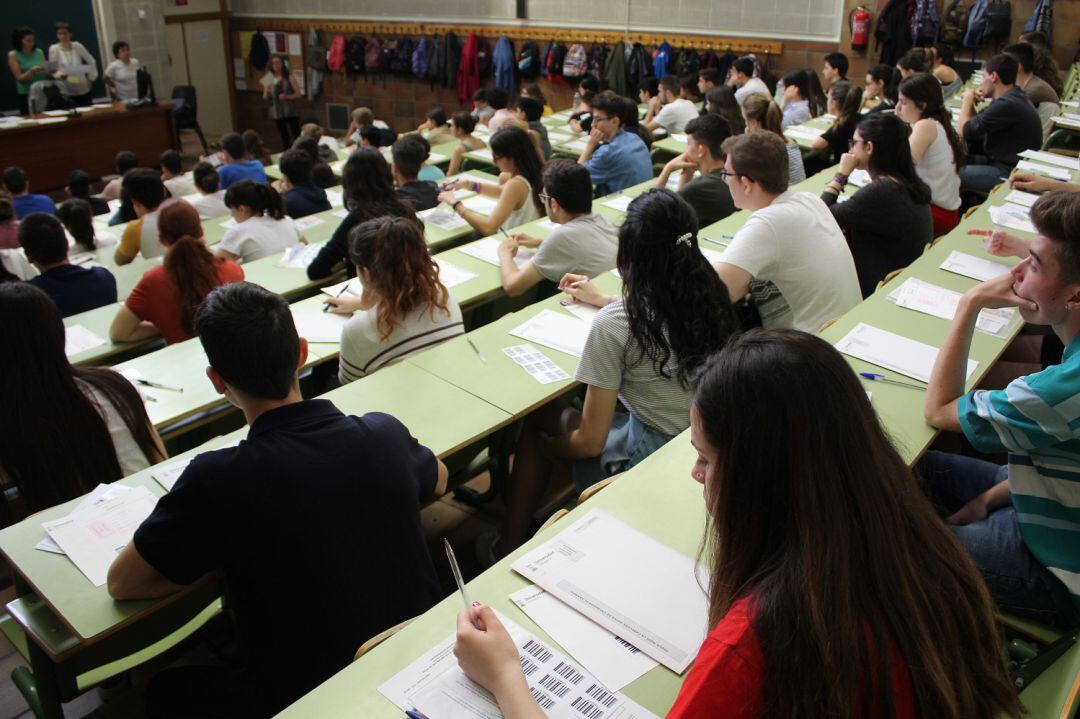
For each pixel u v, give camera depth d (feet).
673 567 4.62
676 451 5.87
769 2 28.45
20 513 7.69
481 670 3.66
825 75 25.43
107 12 33.50
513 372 8.03
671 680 3.88
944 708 2.83
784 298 8.91
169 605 5.82
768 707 2.78
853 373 3.04
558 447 7.61
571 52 32.12
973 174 16.29
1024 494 5.10
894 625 2.80
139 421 7.15
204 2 38.29
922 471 6.53
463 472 9.71
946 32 25.91
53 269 11.42
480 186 15.89
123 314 9.96
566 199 10.43
